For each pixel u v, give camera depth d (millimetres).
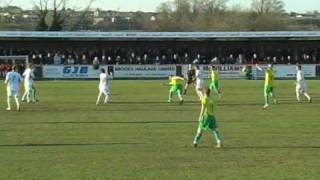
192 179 20250
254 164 22984
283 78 98875
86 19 163750
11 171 21500
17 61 95562
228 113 42906
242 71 98625
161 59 101938
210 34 101125
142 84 82312
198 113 42844
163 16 195250
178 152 25781
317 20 188125
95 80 94500
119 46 103250
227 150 26328
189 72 63312
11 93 45062
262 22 189250
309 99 53344
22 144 28016
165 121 37625
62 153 25469
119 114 42188
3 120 38438
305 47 103812
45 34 98438
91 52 102625
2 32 97500
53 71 96750
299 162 23375
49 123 36656
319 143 28344
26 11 159750
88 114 42188
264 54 104312
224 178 20422
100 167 22312
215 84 57719
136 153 25500
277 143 28359
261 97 59125
